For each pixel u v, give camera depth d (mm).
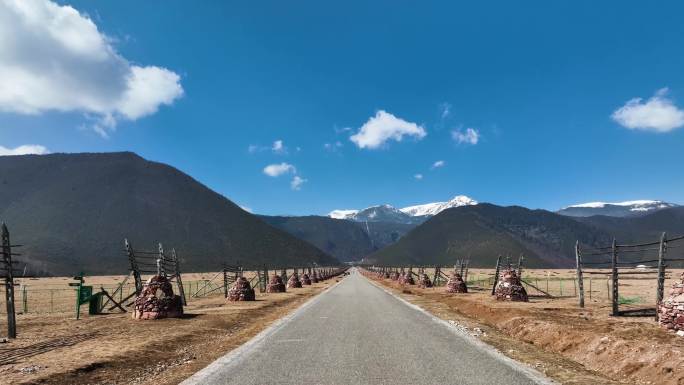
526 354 13391
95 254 183125
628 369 11953
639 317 21203
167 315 23891
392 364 11867
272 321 21875
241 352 13852
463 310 29359
